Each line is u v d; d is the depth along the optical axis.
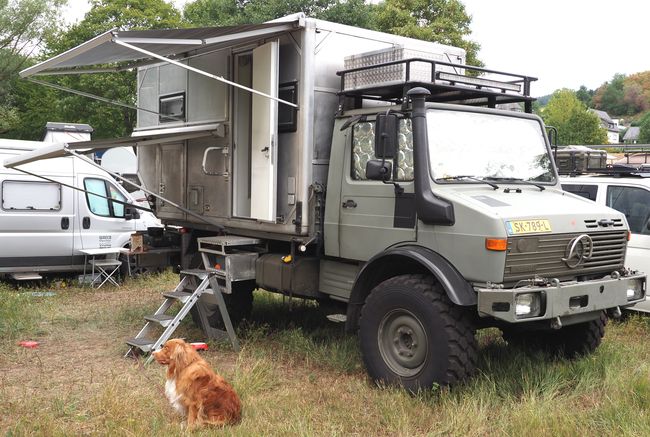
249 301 7.41
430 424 4.68
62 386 5.55
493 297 4.77
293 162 6.38
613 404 4.86
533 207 5.23
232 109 7.14
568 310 5.04
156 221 12.25
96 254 10.95
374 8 26.08
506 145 5.96
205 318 6.96
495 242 4.85
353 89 6.08
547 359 6.12
